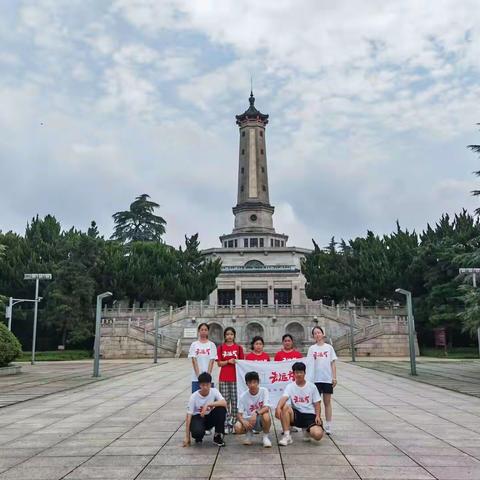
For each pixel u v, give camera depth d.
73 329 49.88
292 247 75.56
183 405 14.30
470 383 20.19
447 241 50.50
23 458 8.09
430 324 49.94
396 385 19.95
